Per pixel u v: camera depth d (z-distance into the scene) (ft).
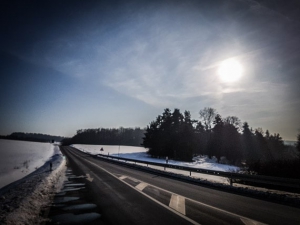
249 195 30.32
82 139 546.26
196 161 152.25
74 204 23.49
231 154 148.15
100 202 24.48
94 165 78.07
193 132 173.68
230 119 179.01
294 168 41.01
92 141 537.24
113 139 523.70
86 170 60.59
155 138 177.06
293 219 19.19
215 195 29.81
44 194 28.48
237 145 149.89
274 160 46.96
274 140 208.74
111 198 26.61
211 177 58.29
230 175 43.01
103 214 19.81
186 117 190.39
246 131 179.83
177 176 51.21
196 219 18.54
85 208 21.84
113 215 19.51
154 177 49.14
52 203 23.95
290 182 31.63
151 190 32.32
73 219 18.33
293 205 24.64
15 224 16.49
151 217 18.98
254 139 181.98
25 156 119.44
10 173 57.57
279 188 37.99
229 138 152.46
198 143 188.96
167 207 22.47
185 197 27.86
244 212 21.15
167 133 175.83
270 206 23.94
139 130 524.93
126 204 23.63
